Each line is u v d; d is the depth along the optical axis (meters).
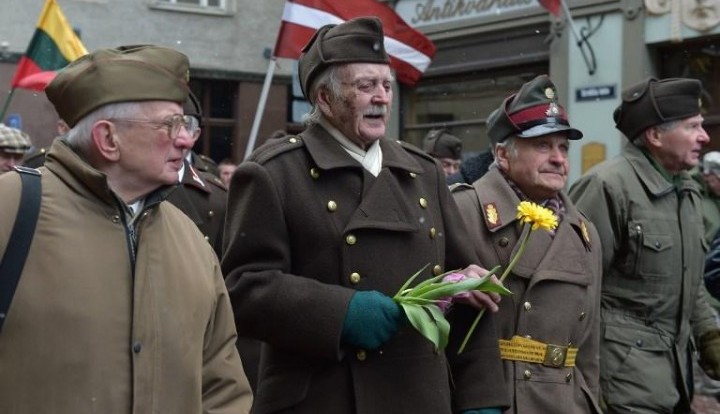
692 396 4.56
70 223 2.30
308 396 2.98
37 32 8.06
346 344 2.94
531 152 3.68
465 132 14.38
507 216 3.64
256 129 7.15
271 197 2.97
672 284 4.38
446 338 2.87
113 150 2.41
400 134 15.22
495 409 3.18
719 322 6.02
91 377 2.24
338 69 3.06
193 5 18.38
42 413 2.20
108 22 17.75
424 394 3.01
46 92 2.48
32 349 2.21
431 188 3.26
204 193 4.78
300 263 3.00
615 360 4.31
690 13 11.25
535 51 13.12
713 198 7.61
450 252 3.26
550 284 3.59
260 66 18.94
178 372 2.37
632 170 4.43
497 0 13.51
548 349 3.54
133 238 2.40
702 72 11.51
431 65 14.65
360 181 3.07
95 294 2.28
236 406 2.55
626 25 11.85
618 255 4.39
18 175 2.32
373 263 3.00
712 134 11.45
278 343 2.93
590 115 12.27
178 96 2.47
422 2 14.67
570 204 3.84
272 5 18.97
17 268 2.22
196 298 2.45
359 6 7.77
